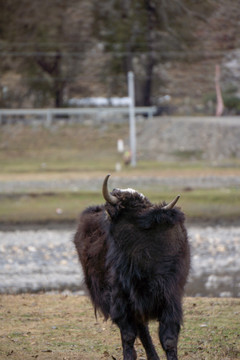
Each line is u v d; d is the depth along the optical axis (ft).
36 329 100.27
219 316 107.04
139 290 72.38
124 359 73.87
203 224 296.10
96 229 83.15
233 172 519.60
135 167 580.30
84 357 83.97
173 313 72.18
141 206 73.61
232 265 190.08
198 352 86.02
